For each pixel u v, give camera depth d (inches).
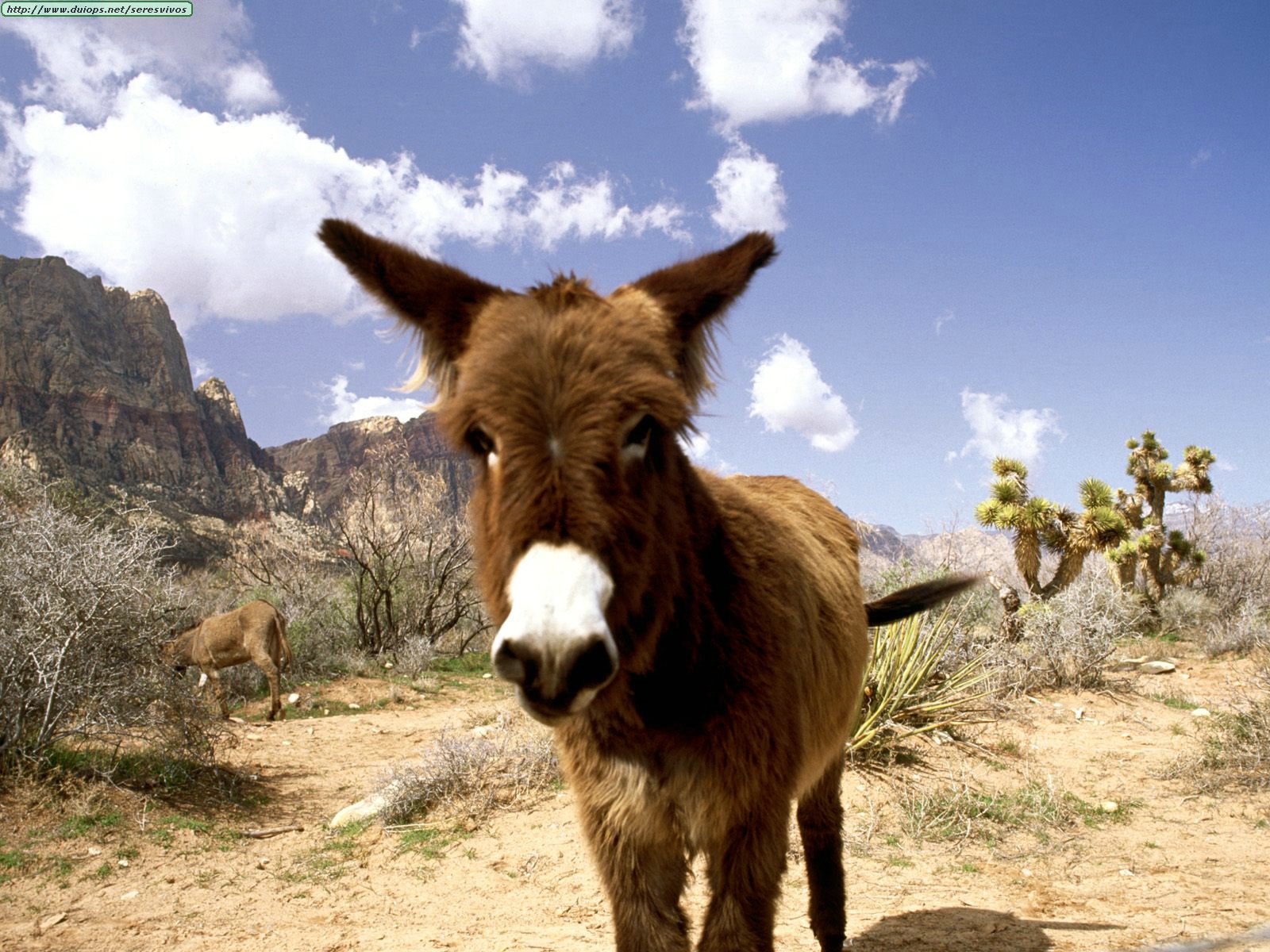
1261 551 615.2
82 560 259.8
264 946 166.9
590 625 63.0
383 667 569.0
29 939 171.6
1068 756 273.3
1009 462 506.6
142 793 249.4
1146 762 266.7
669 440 83.7
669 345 84.4
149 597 276.7
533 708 65.2
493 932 168.2
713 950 91.0
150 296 6097.4
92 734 252.8
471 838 225.6
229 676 486.0
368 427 6333.7
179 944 169.5
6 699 241.4
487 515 79.3
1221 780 245.4
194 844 225.9
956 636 347.9
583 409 69.3
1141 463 601.9
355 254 89.0
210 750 273.0
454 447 85.4
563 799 242.7
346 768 310.8
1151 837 210.7
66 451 4542.3
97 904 189.2
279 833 240.8
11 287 5285.4
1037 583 494.9
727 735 89.4
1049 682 360.8
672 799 91.5
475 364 74.4
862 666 147.9
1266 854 196.2
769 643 95.0
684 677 86.9
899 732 266.2
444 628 641.0
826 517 154.9
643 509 73.2
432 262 91.3
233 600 663.1
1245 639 430.0
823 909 140.3
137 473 4761.3
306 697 476.4
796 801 146.3
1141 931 150.1
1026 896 175.5
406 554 657.0
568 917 175.0
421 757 302.4
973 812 223.3
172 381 5743.1
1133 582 546.9
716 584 92.8
